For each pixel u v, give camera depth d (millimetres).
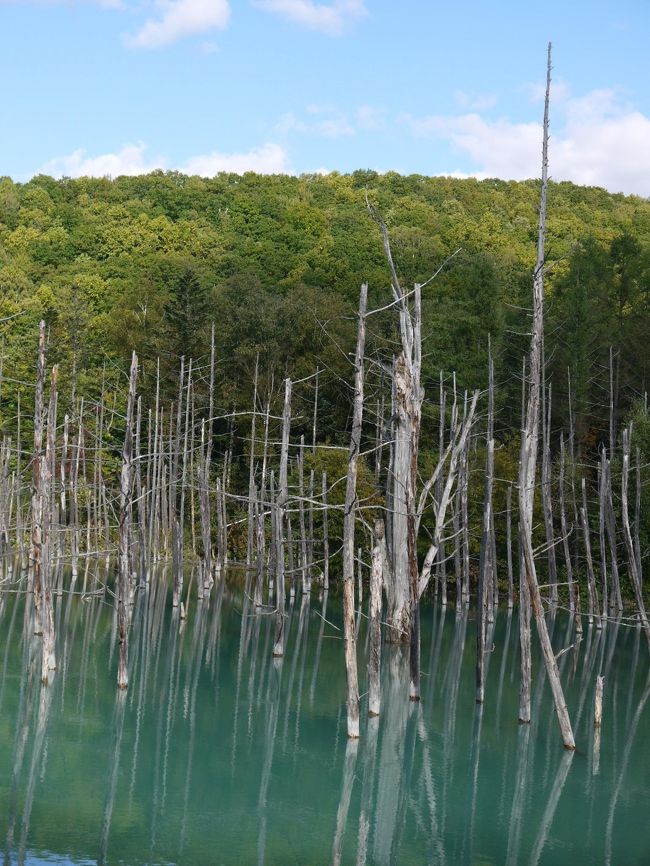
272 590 48500
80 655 32031
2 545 45875
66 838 16828
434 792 20578
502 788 21031
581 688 32531
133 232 97188
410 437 27328
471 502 54188
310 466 56406
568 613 52125
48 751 21500
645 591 51750
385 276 78312
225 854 16688
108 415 67625
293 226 100312
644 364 61594
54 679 28172
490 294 67375
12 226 98625
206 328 71938
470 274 68250
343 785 20766
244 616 42156
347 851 17203
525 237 93250
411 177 118812
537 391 24031
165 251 96688
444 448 61594
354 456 22359
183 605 42281
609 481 45844
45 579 27109
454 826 18719
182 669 31125
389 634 37844
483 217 96812
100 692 27062
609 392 58312
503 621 47750
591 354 63594
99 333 79062
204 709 26234
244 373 70750
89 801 18766
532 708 28562
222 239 97938
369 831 18234
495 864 16938
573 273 69438
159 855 16438
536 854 17500
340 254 89312
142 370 70625
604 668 36844
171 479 49844
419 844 17719
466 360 63844
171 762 21500
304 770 21516
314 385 67750
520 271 79188
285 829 18094
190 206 110000
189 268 71312
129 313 78000
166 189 111500
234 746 23000
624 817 19656
